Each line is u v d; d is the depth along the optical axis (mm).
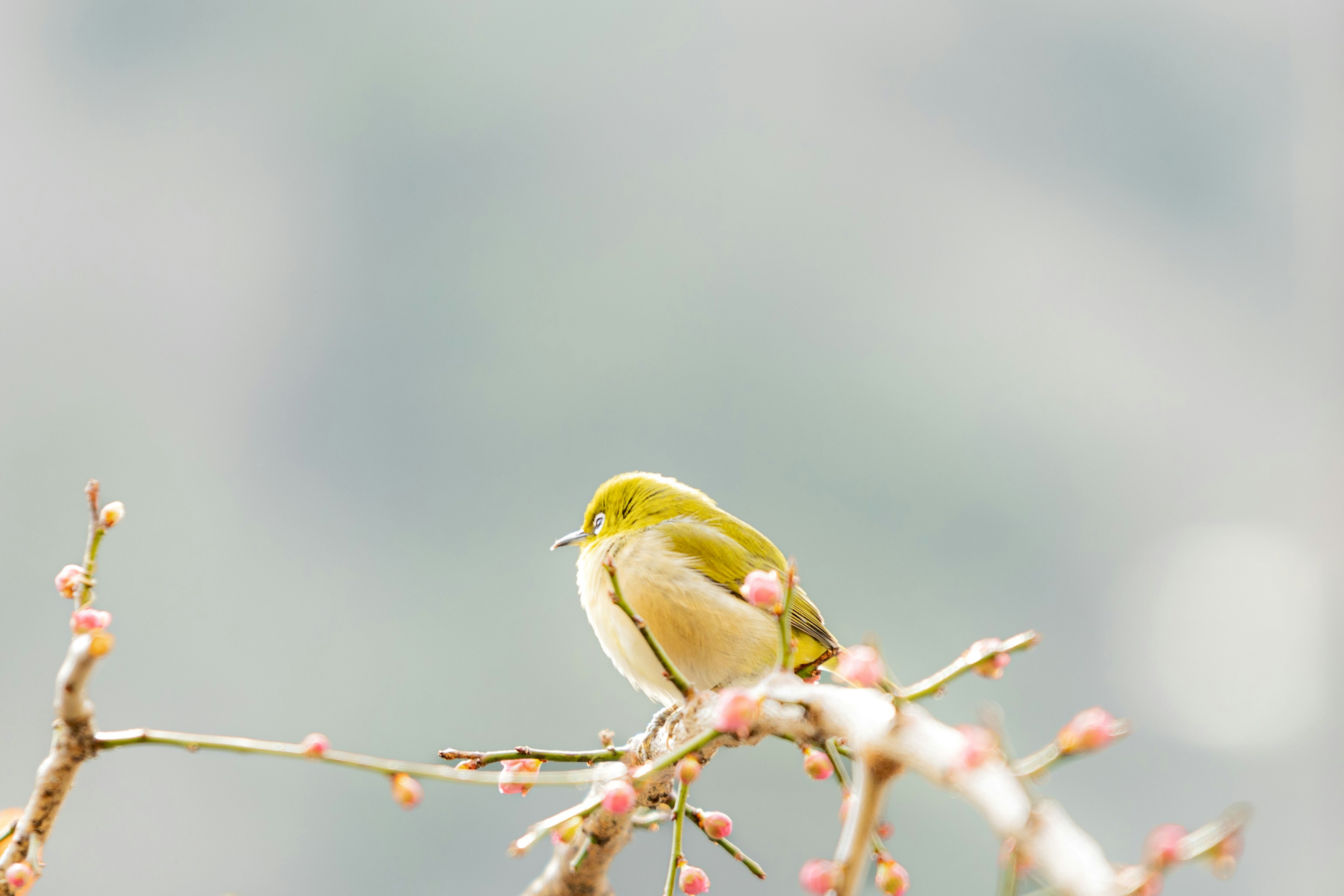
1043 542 18844
